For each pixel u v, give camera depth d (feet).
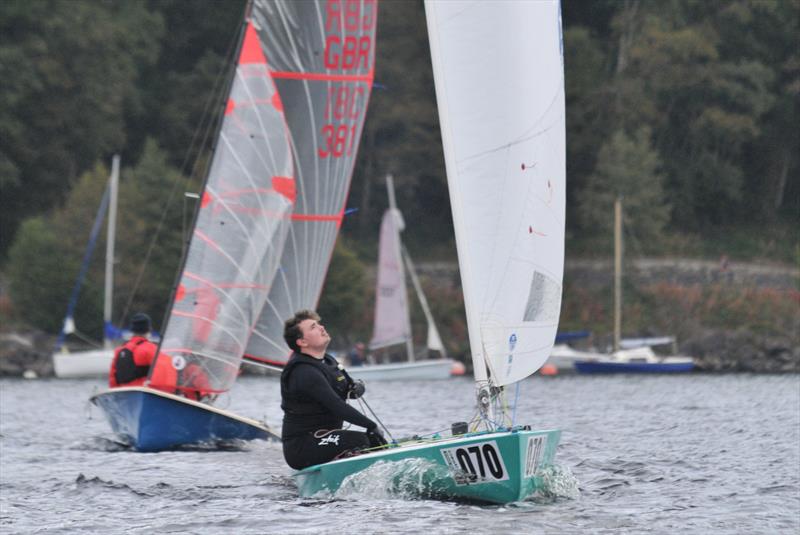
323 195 194.49
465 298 113.91
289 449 112.57
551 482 114.32
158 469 142.31
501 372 112.47
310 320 112.57
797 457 154.20
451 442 104.88
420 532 92.94
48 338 585.22
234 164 186.29
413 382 451.53
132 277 598.34
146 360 182.39
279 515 102.17
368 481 108.68
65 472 140.56
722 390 362.53
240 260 185.26
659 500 114.21
